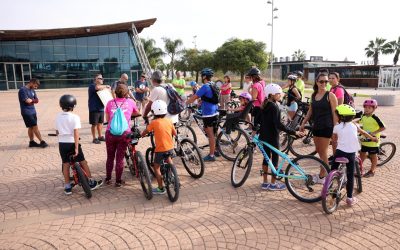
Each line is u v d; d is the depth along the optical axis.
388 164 6.21
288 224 3.95
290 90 8.56
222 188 5.10
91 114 7.98
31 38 29.39
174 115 5.91
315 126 5.00
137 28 32.44
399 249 3.42
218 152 6.76
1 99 21.58
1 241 3.66
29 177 5.70
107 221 4.08
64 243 3.60
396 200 4.60
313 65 56.75
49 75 30.64
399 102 19.56
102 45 31.56
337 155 4.30
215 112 6.35
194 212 4.29
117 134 4.83
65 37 30.38
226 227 3.89
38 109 15.77
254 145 5.09
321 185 4.66
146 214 4.25
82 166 4.93
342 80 45.12
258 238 3.64
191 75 54.69
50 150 7.50
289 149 6.89
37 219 4.16
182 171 5.91
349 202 4.38
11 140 8.62
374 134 5.24
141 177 4.75
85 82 31.75
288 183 4.74
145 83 12.70
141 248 3.49
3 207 4.50
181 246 3.51
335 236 3.67
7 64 29.48
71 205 4.55
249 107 6.03
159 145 4.60
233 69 40.59
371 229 3.81
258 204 4.52
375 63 55.62
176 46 46.75
